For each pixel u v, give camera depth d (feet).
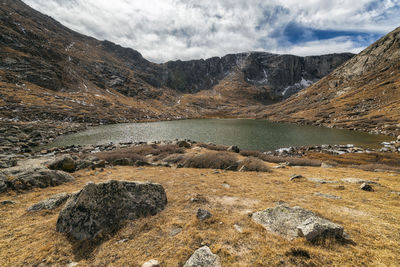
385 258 17.57
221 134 241.14
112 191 28.19
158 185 35.70
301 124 364.58
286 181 52.80
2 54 377.30
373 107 332.80
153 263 17.78
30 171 44.88
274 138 214.28
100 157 92.58
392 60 466.70
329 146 164.55
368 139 196.85
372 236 21.58
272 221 25.62
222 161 85.05
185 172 65.05
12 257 19.56
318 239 20.54
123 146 149.48
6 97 263.70
